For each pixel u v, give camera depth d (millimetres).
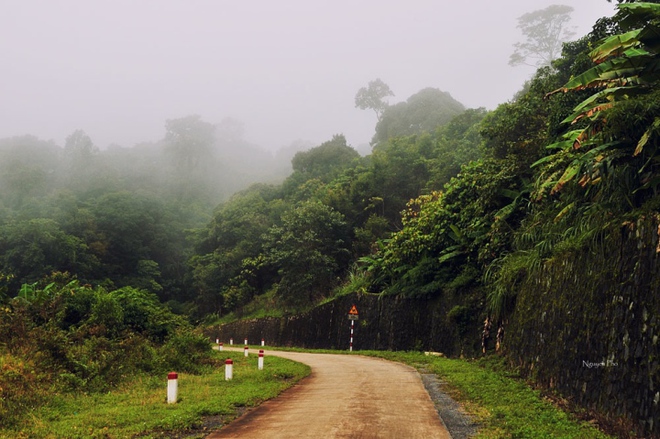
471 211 21188
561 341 10109
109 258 60812
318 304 35375
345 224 40281
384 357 21188
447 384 12031
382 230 38969
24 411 8219
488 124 30406
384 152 47906
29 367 10906
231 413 8641
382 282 29297
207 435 7012
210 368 16625
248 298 47812
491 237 18562
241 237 54219
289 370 15406
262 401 10000
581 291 9500
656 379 6371
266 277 49531
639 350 6973
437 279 22859
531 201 16844
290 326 37062
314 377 14164
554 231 13656
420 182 41938
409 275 24797
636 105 8773
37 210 66688
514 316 14586
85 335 16656
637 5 8812
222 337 46281
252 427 7457
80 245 53625
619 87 9453
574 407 8586
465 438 6656
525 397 9797
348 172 49281
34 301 17828
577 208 12734
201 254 58875
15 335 13219
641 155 9195
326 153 68125
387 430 7070
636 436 6453
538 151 18484
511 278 15164
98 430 7102
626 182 9312
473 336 18875
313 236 38094
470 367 15164
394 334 25453
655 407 6273
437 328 21969
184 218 81000
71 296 19250
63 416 8406
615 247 8422
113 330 17781
